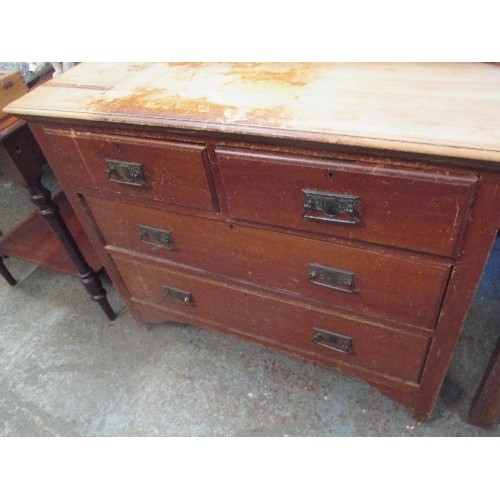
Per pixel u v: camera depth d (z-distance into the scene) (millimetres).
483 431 1065
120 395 1271
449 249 683
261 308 1045
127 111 787
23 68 1474
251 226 852
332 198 697
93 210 1064
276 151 700
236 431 1146
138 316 1377
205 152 766
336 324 955
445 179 605
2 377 1366
